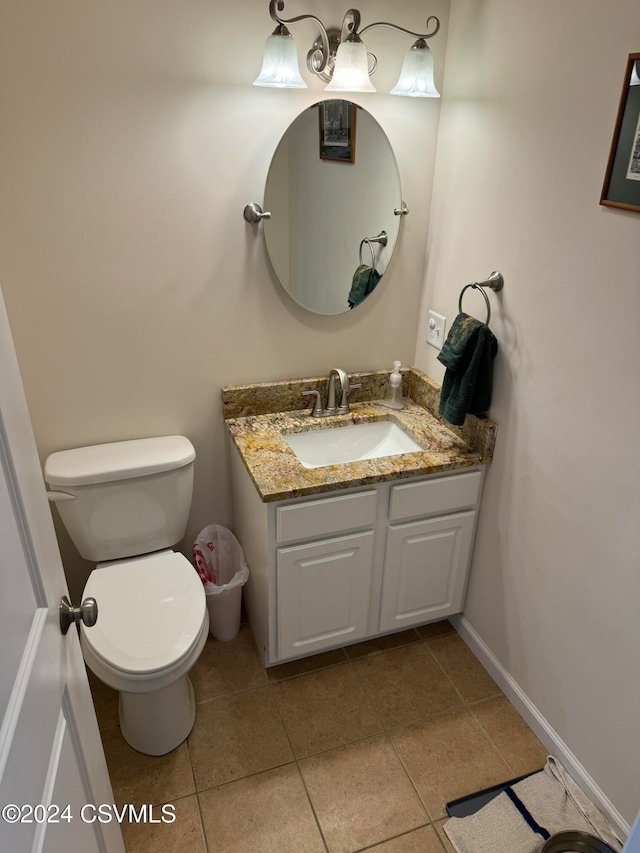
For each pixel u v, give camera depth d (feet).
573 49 4.62
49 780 2.79
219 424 7.05
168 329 6.39
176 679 5.32
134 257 5.97
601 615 5.18
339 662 7.13
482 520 6.73
